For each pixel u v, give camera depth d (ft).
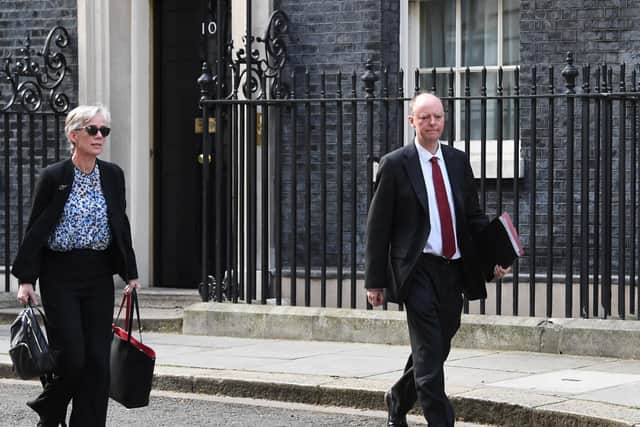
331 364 31.60
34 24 43.45
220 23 37.58
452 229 22.97
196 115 42.83
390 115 39.60
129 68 43.11
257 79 40.63
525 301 37.27
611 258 35.32
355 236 35.83
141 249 43.19
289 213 40.01
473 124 39.78
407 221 22.97
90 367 22.52
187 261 43.14
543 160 37.35
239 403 28.86
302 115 39.96
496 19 39.58
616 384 28.22
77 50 42.86
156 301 41.75
